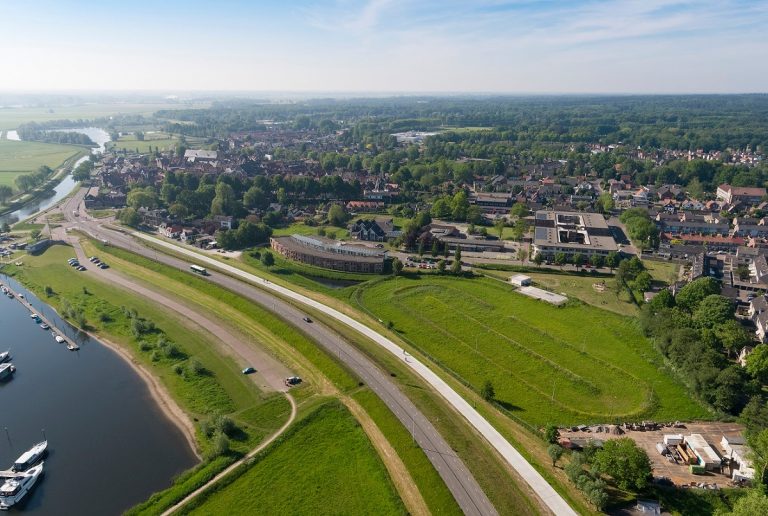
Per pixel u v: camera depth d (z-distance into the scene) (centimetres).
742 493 9262
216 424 11106
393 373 13212
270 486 9588
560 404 12238
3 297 19062
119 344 15450
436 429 10962
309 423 11369
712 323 14850
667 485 9531
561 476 9731
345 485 9575
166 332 15975
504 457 10194
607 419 11662
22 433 11544
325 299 18250
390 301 18188
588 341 15375
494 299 18438
